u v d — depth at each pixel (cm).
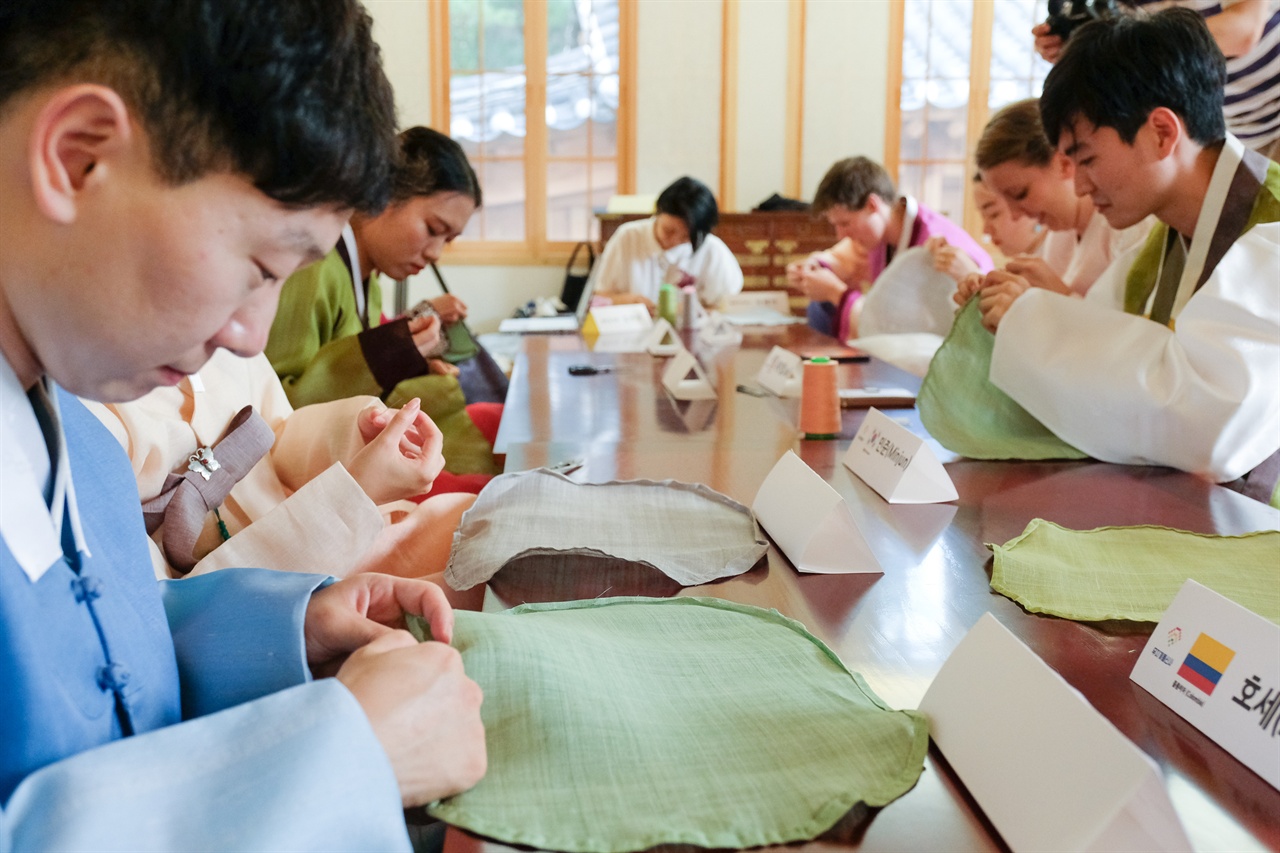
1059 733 54
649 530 110
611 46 556
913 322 312
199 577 80
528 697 66
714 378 242
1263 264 141
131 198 47
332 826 48
